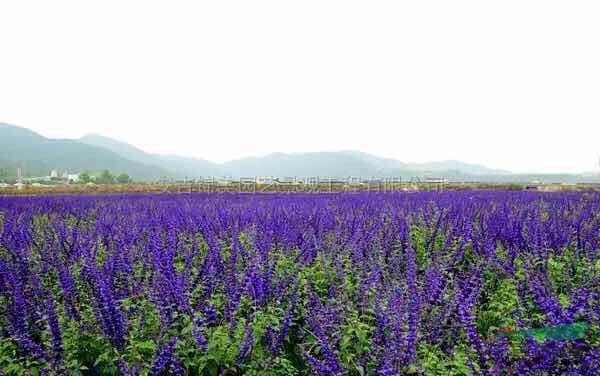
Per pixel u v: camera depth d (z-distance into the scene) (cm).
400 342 505
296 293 654
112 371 556
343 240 948
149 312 620
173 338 516
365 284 691
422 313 591
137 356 532
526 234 1010
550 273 805
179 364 527
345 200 1994
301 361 625
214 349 555
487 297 757
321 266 813
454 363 509
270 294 671
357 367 519
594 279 685
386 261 900
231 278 683
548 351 491
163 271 707
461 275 801
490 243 916
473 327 509
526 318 582
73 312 617
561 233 1009
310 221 1212
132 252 845
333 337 573
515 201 1950
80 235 1042
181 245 955
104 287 574
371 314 639
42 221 1464
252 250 842
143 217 1359
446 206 1559
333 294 693
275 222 1152
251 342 545
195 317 562
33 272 752
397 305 568
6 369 531
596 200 1931
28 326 599
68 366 537
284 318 586
